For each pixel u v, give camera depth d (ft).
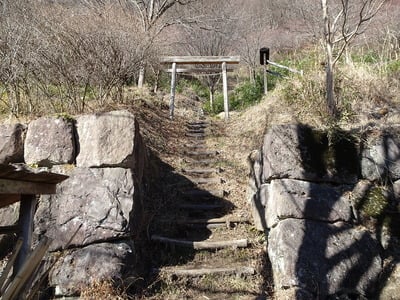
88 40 17.63
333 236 11.71
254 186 15.48
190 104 34.68
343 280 10.85
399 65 20.21
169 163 18.93
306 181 12.87
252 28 57.11
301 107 17.53
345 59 20.94
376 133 13.99
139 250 12.69
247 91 32.27
